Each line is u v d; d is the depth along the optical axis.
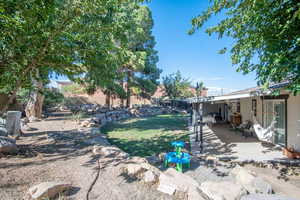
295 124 6.12
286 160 5.34
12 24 3.16
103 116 16.23
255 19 3.35
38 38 3.86
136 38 20.14
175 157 4.75
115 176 3.68
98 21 5.33
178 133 10.39
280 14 3.12
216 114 18.48
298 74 3.03
